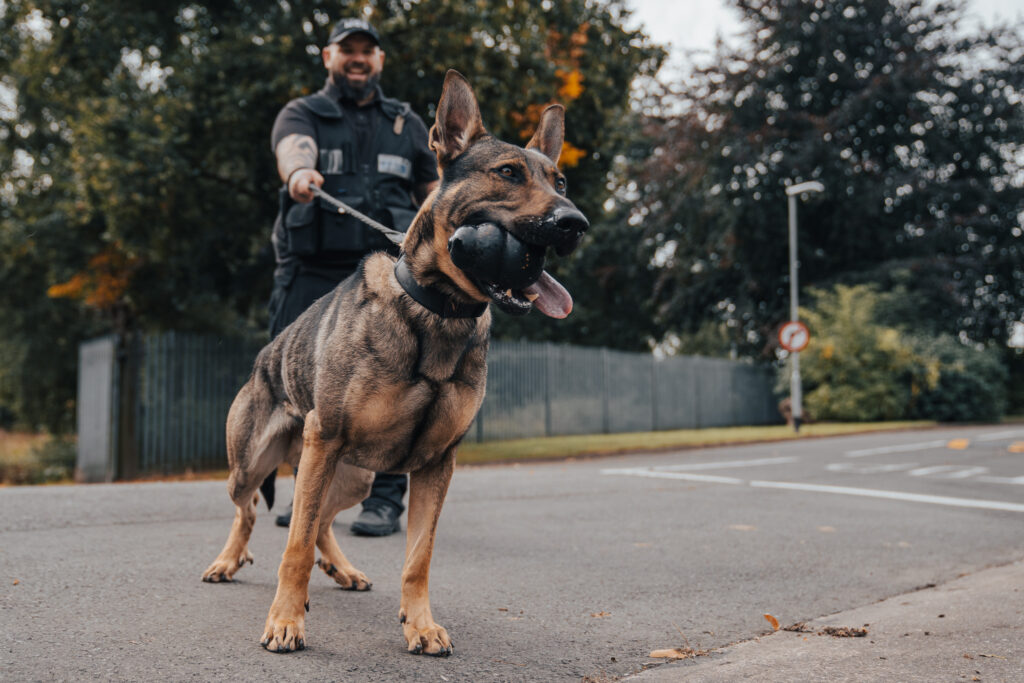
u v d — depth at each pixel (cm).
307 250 485
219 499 624
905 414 2598
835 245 2964
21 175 2095
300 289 501
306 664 262
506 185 270
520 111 1301
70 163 1429
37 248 1822
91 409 1388
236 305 1677
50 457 2095
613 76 1532
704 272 3050
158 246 1380
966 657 288
